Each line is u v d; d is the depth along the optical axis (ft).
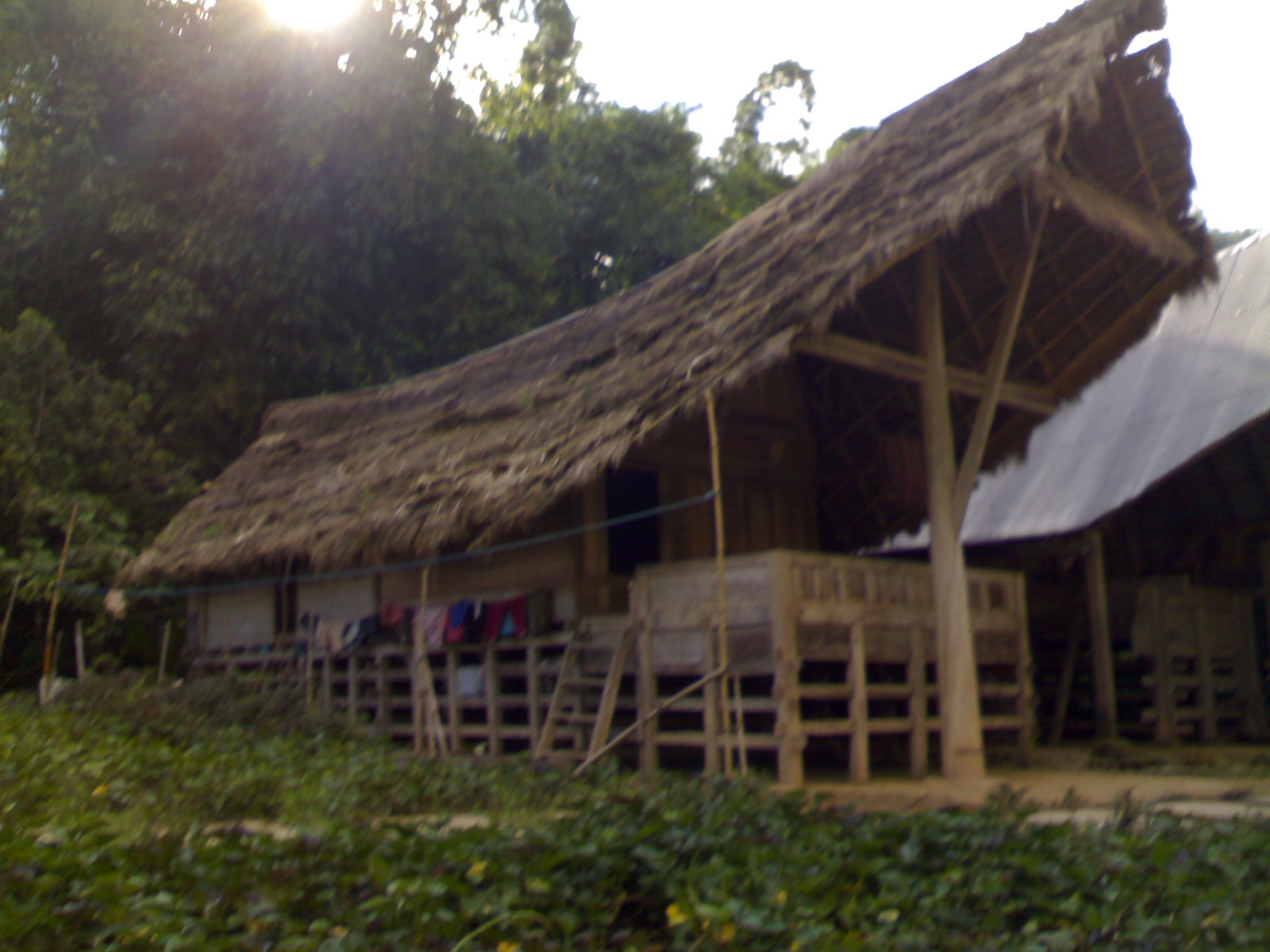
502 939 14.51
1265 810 23.82
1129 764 32.53
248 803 23.17
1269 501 42.86
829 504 40.22
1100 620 40.57
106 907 14.47
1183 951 14.33
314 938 14.01
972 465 29.89
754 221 36.42
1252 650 41.88
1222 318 47.06
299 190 67.00
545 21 100.17
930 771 31.04
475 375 44.80
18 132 64.44
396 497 34.58
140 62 66.59
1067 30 30.48
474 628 33.60
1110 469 43.24
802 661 26.43
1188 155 32.19
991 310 33.91
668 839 17.35
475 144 77.36
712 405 26.53
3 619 53.01
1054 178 28.17
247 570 39.96
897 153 31.68
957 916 15.90
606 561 33.09
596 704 30.99
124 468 57.26
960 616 28.58
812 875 16.66
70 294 67.15
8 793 21.99
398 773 26.12
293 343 68.54
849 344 27.89
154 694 36.24
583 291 93.61
